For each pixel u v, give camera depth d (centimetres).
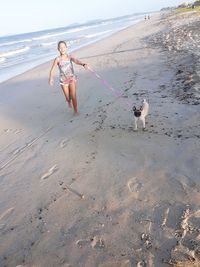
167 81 872
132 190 411
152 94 781
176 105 678
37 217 392
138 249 315
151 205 376
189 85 786
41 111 838
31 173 506
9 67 2020
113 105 756
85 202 404
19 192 457
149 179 428
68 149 566
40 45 3988
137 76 1000
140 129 594
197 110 631
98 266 304
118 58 1481
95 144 563
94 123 666
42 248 339
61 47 683
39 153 577
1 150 626
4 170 536
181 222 340
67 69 703
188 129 559
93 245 331
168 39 1788
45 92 1050
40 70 1573
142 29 3519
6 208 423
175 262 292
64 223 372
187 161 457
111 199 400
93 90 931
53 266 313
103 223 360
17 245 350
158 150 502
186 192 388
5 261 330
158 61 1174
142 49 1612
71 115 752
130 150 518
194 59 1034
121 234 339
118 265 301
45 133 672
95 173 467
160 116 636
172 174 431
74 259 317
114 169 468
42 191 448
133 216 362
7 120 809
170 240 319
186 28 2228
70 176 472
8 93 1148
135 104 730
